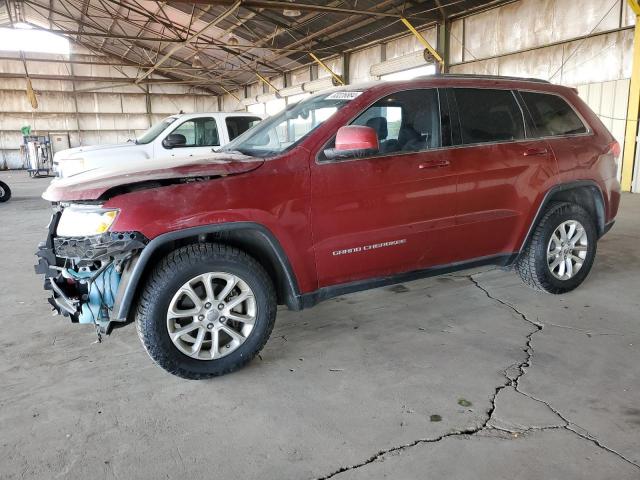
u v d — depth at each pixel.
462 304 3.64
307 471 1.88
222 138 7.91
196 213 2.43
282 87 23.11
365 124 2.94
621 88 9.64
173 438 2.11
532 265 3.60
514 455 1.93
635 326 3.15
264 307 2.68
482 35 12.59
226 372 2.63
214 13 16.92
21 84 24.41
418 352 2.87
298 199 2.66
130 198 2.37
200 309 2.53
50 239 2.63
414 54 13.84
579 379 2.50
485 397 2.36
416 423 2.17
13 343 3.16
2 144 24.53
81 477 1.87
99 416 2.29
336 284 2.91
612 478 1.78
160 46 22.86
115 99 26.59
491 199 3.28
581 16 10.17
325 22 15.68
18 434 2.15
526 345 2.92
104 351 3.02
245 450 2.02
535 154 3.42
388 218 2.93
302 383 2.56
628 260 4.68
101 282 2.52
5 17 22.56
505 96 3.44
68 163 7.40
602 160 3.78
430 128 3.11
